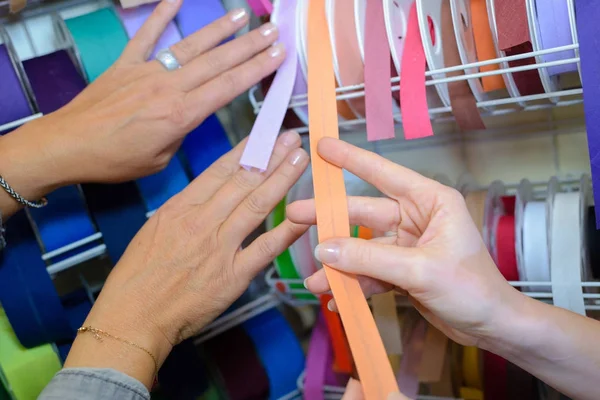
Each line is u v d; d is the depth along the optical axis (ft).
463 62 2.67
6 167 2.71
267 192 2.61
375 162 2.26
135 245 2.68
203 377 3.84
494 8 2.59
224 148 3.47
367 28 2.68
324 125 2.53
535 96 2.72
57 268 3.23
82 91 2.92
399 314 4.11
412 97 2.59
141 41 2.90
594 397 2.25
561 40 2.50
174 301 2.57
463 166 4.12
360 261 2.04
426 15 2.62
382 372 2.19
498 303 2.08
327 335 4.27
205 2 3.27
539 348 2.17
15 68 3.13
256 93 3.34
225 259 2.63
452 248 2.03
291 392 4.36
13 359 3.35
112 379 2.28
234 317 4.15
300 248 3.64
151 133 2.70
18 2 3.34
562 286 2.96
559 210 3.13
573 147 3.77
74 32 3.19
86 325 2.47
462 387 4.08
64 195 3.19
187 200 2.73
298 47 2.78
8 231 3.05
